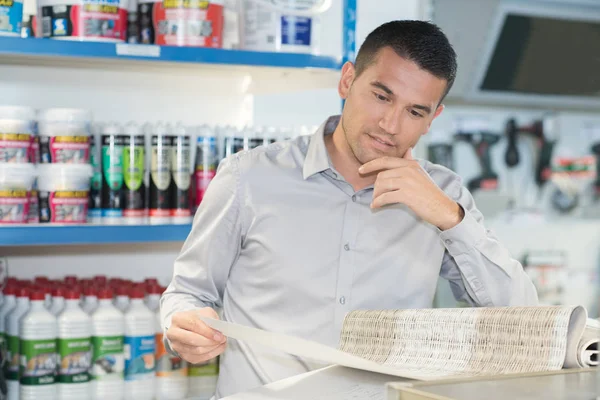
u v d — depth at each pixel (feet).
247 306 5.61
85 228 6.61
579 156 12.06
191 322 4.55
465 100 11.34
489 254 5.00
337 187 5.60
